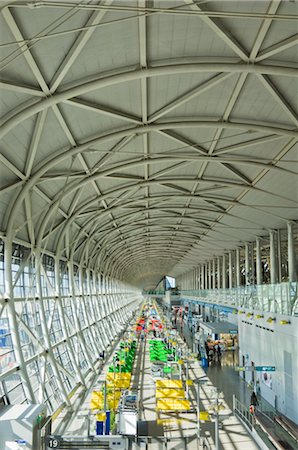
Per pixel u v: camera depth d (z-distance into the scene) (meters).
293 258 34.88
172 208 39.72
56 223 29.36
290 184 26.98
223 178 29.42
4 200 19.83
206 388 33.91
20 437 14.68
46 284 30.39
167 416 26.12
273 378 28.67
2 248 21.34
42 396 23.08
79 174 24.52
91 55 14.27
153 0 12.38
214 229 47.88
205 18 13.01
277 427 22.02
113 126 19.92
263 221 38.00
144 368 41.91
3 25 11.82
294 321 24.78
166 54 14.99
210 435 22.69
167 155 24.02
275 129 19.62
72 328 34.81
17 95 14.77
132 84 16.75
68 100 16.59
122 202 34.91
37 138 17.84
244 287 38.97
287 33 14.02
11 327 20.66
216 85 17.23
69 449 14.77
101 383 32.34
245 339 37.44
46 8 11.72
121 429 18.48
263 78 16.14
